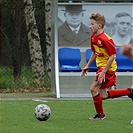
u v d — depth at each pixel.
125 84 42.59
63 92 42.09
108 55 26.72
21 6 51.88
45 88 49.22
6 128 24.28
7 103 35.75
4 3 52.03
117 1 42.88
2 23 52.25
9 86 48.78
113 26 42.78
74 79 42.12
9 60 51.69
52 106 34.03
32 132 23.12
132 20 42.88
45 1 51.97
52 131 23.33
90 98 40.38
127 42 42.88
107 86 27.09
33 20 50.72
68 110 31.73
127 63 42.47
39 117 26.48
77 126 24.86
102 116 27.30
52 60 41.88
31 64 50.91
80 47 42.59
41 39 56.34
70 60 41.84
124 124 25.56
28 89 48.88
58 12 42.28
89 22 42.50
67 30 42.47
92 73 42.09
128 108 32.94
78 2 42.41
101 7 42.50
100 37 26.78
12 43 52.25
